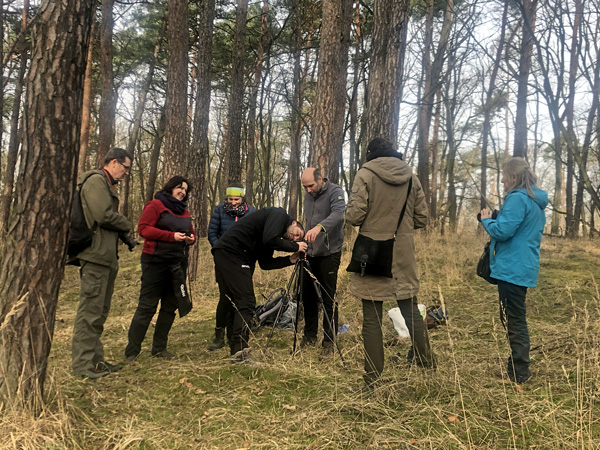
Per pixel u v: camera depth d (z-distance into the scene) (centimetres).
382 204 284
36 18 234
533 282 296
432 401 273
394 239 286
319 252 389
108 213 335
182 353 404
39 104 234
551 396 261
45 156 237
